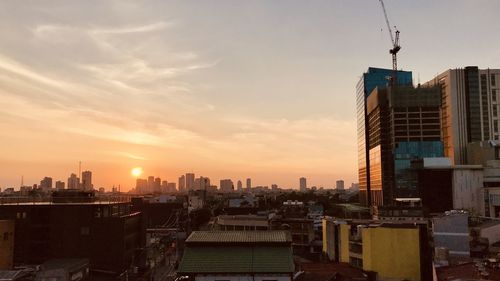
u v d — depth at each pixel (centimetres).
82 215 9938
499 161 17412
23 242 9719
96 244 9856
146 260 11125
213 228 14188
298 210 16388
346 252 7344
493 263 4962
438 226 6166
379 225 6950
